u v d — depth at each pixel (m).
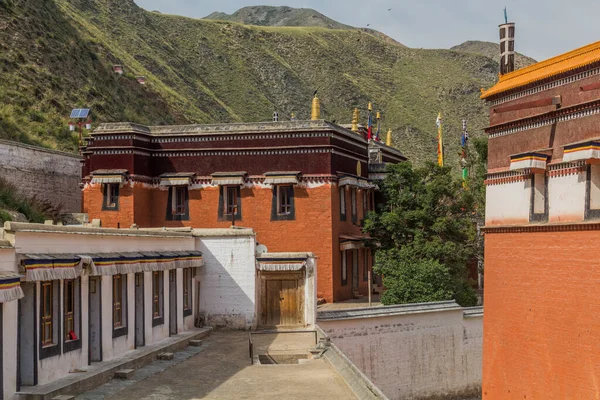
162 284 23.11
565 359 20.47
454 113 130.38
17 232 14.58
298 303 26.98
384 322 29.12
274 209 37.09
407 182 38.88
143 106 76.31
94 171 37.28
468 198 39.88
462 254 37.88
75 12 100.06
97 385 17.05
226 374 19.38
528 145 22.38
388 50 159.88
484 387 24.19
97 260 17.81
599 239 19.25
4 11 64.88
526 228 22.11
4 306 14.06
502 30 24.62
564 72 20.70
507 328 22.95
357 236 39.97
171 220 38.06
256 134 37.47
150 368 19.61
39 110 57.84
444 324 31.19
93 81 69.94
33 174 39.69
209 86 126.62
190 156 38.19
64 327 16.70
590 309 19.56
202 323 26.52
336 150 37.66
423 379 30.25
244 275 26.56
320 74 144.38
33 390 14.92
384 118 128.12
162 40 120.81
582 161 19.88
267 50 146.38
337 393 17.17
